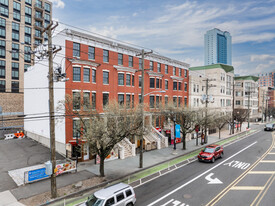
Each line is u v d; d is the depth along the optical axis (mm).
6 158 23391
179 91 38906
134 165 21438
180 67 39438
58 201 13594
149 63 32938
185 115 28609
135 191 15008
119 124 18016
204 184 16156
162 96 35156
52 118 13922
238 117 51062
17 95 44812
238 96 72500
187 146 31750
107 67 26625
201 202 13062
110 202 10859
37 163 21531
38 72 30578
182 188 15414
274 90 119938
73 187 15586
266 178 17344
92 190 15430
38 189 15312
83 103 20312
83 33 24359
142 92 20422
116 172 19188
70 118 23094
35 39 61625
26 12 59625
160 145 30312
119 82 28312
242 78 72938
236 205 12609
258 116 83250
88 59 24797
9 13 52219
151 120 30891
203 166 21203
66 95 20578
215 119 35031
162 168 20750
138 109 19547
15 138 34812
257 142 35531
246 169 20000
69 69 22875
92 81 24766
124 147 26375
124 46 29328
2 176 18000
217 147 24422
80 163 22172
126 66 29234
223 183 16344
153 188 15516
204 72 51375
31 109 34031
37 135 31609
